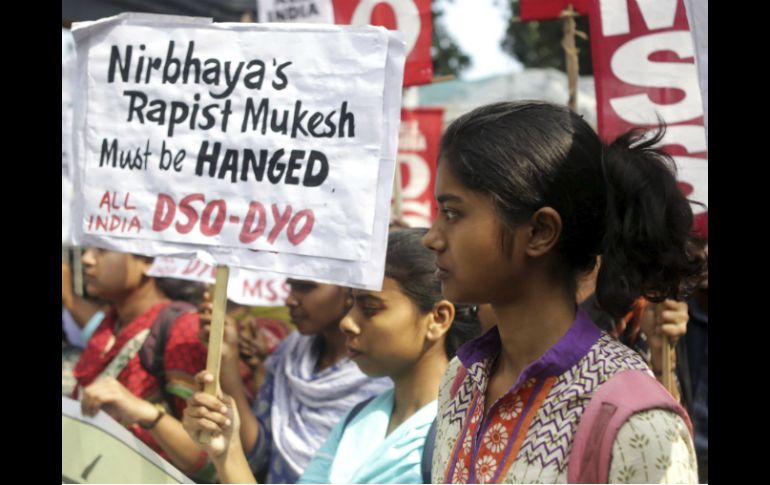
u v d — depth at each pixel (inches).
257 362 132.0
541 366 53.1
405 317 84.1
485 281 54.2
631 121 111.3
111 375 120.3
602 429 49.4
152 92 87.2
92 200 89.4
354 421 88.7
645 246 57.2
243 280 135.6
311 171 79.7
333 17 138.6
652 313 102.4
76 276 149.8
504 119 54.4
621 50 112.0
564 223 53.5
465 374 61.9
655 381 51.5
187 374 115.4
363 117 78.3
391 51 78.2
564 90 362.0
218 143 83.7
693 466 49.5
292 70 81.3
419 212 240.2
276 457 107.1
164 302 125.1
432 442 78.7
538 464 51.4
